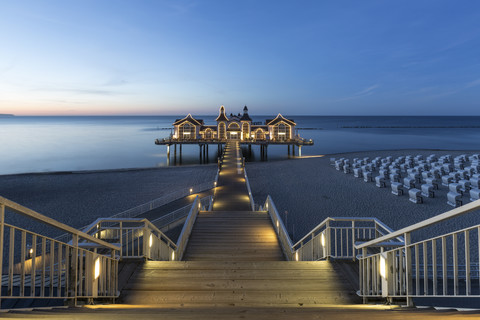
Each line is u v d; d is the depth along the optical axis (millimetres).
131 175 35719
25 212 2592
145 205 22109
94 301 4430
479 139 82938
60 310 3289
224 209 16641
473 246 13984
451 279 9188
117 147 73125
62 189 28562
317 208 20891
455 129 139375
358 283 5414
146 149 70562
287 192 25484
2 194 26625
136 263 6094
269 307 3953
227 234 10578
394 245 4523
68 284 3646
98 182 31719
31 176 34969
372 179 28359
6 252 14797
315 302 4840
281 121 58312
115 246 4973
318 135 106375
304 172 33562
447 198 21234
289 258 8414
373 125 191000
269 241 9891
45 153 61500
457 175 24688
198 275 5629
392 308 3717
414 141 79562
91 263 4250
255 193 25766
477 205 2145
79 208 22422
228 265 6066
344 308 3842
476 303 7480
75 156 57656
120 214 19922
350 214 19359
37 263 11945
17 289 5598
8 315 2619
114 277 4926
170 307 4016
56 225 3133
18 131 133125
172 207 20531
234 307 3992
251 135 59312
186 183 31000
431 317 2598
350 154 45125
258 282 5402
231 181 25094
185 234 9484
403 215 18750
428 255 13242
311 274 5719
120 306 4156
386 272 4234
